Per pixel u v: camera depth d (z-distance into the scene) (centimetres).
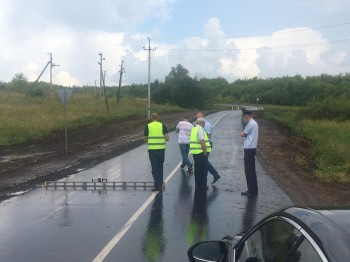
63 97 2002
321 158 1748
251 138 1077
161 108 6869
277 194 1096
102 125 3741
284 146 2281
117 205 966
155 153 1132
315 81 13888
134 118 4809
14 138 2562
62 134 2958
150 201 1006
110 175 1388
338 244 222
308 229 246
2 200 1023
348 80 13312
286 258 250
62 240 711
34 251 657
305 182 1295
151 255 641
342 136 2833
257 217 866
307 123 4181
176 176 1359
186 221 832
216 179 1233
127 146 2308
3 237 730
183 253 650
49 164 1664
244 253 317
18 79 8450
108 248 670
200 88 10006
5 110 3903
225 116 5616
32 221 832
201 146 1142
